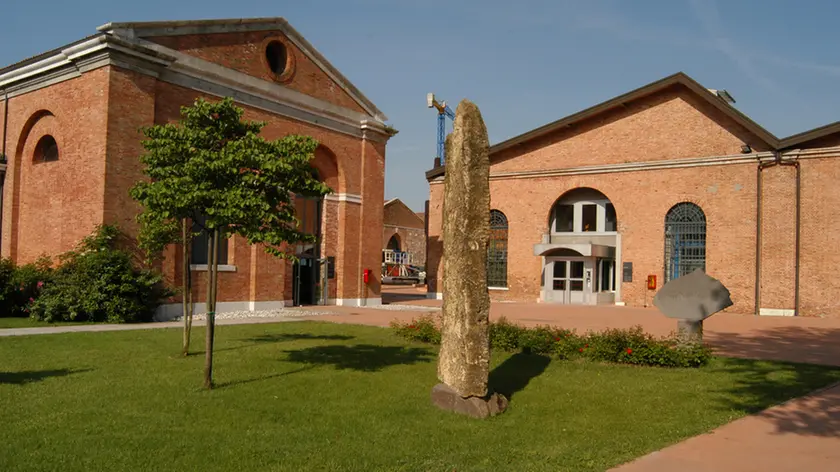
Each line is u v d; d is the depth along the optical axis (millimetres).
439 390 8047
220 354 11695
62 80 18531
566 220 31328
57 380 8906
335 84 25328
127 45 17312
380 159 27234
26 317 17688
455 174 8195
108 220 17078
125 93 17531
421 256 64188
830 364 11875
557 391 9266
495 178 32406
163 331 14914
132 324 16672
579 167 30047
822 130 23719
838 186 23969
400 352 12516
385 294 38188
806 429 7207
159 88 18656
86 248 17016
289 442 6336
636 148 28672
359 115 26391
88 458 5664
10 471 5273
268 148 8648
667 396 8992
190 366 10258
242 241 21531
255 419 7172
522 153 31781
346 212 25766
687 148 27359
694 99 27328
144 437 6324
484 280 7953
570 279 30203
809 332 18078
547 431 7062
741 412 7996
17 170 20344
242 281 21562
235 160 8344
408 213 62625
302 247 24922
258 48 22047
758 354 13258
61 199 18391
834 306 23750
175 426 6773
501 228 32375
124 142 17484
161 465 5555
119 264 16844
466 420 7453
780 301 24750
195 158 8250
